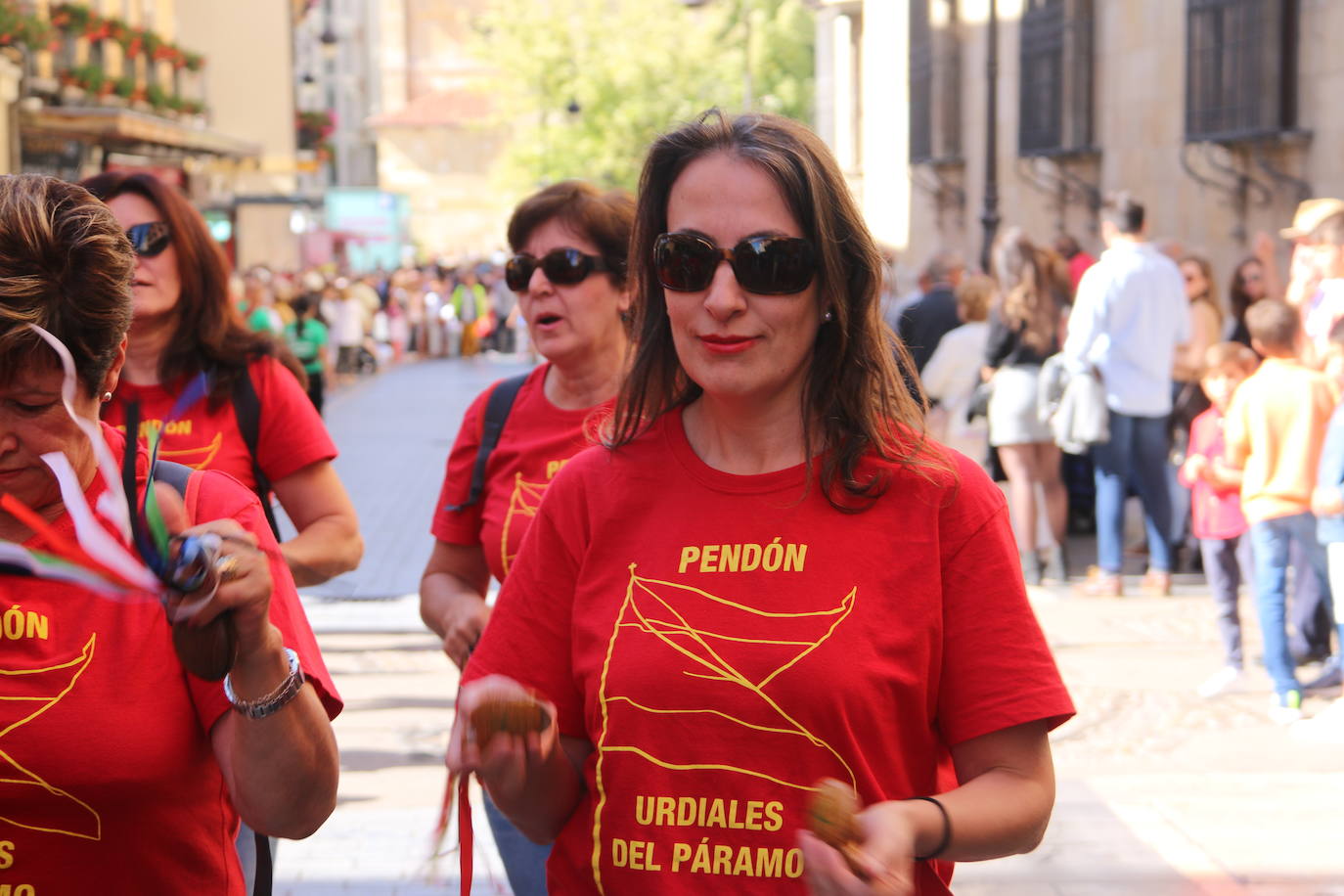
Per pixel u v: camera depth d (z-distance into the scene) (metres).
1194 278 9.81
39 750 1.88
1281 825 5.04
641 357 2.13
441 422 19.92
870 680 1.91
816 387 2.03
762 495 2.00
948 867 2.09
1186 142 13.31
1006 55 18.92
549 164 48.69
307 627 2.10
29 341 1.77
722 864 1.93
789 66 48.31
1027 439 8.91
